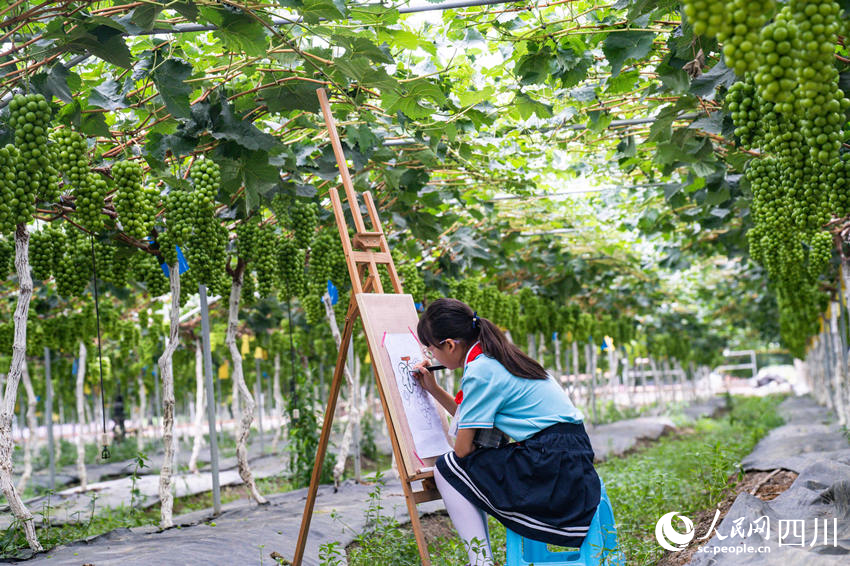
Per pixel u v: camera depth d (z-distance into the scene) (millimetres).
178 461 14242
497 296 11016
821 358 19984
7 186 3686
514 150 7113
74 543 5008
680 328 23625
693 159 5348
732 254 9734
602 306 16203
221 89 4602
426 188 7379
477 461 3275
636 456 11180
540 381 3383
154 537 5195
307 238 6113
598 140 6801
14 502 4492
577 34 4848
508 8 4715
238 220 6152
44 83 3742
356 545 5141
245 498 8805
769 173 4227
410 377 3535
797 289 8805
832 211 3666
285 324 12344
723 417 22672
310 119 5578
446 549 4332
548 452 3221
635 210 9914
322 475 8305
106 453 4660
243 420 6609
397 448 3299
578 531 3195
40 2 3656
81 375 9250
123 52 3648
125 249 5391
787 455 8570
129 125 4895
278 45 4176
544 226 10602
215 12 3715
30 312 8383
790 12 2080
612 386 21969
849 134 3809
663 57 4746
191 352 14477
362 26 4328
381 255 3777
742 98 3555
